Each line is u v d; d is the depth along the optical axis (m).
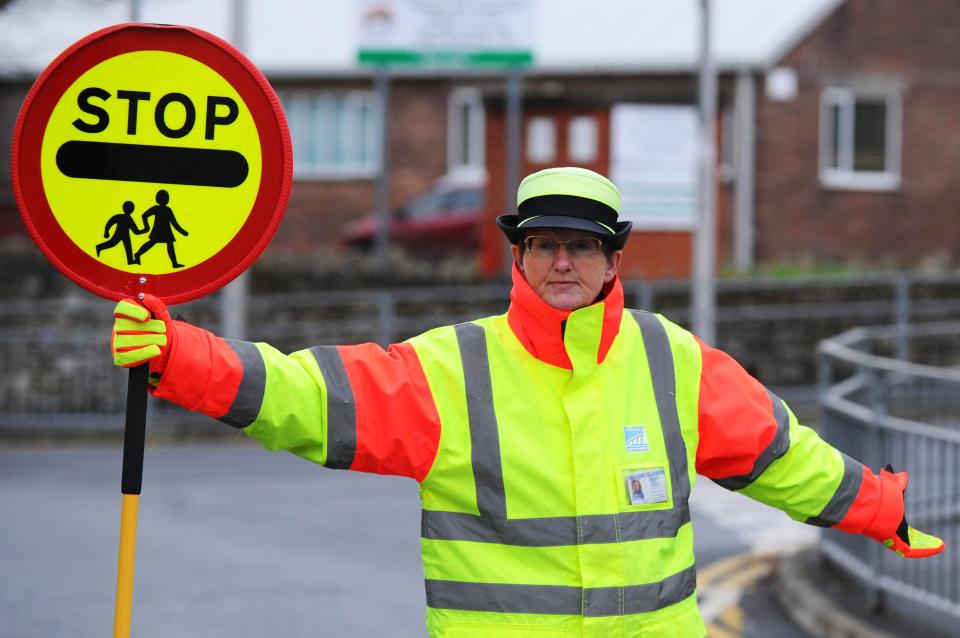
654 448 7.96
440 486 7.85
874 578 17.30
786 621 18.03
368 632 17.06
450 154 57.62
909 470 17.83
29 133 7.91
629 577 7.68
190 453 32.50
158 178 8.02
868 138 57.00
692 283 39.47
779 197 56.06
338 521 24.16
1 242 52.28
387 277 43.88
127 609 7.83
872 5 56.44
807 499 8.37
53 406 35.28
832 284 40.00
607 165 50.81
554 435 7.87
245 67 8.02
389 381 7.89
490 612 7.67
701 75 38.56
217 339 7.71
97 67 7.96
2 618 17.58
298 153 58.31
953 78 57.09
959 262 57.25
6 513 24.78
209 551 21.67
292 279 43.88
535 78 54.00
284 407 7.69
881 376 18.12
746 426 8.14
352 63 56.91
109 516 24.50
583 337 7.87
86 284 7.98
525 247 8.05
